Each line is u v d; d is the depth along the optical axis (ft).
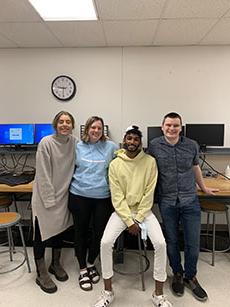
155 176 6.70
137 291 6.79
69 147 7.12
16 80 10.77
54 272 7.41
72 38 9.41
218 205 8.38
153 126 10.56
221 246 9.25
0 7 6.98
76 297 6.55
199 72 10.46
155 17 7.56
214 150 10.41
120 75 10.61
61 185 7.09
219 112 10.57
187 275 6.84
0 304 6.32
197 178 7.27
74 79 10.68
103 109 10.78
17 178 9.21
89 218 7.33
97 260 8.25
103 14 7.35
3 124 10.58
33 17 7.61
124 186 6.80
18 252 8.80
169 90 10.59
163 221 6.81
